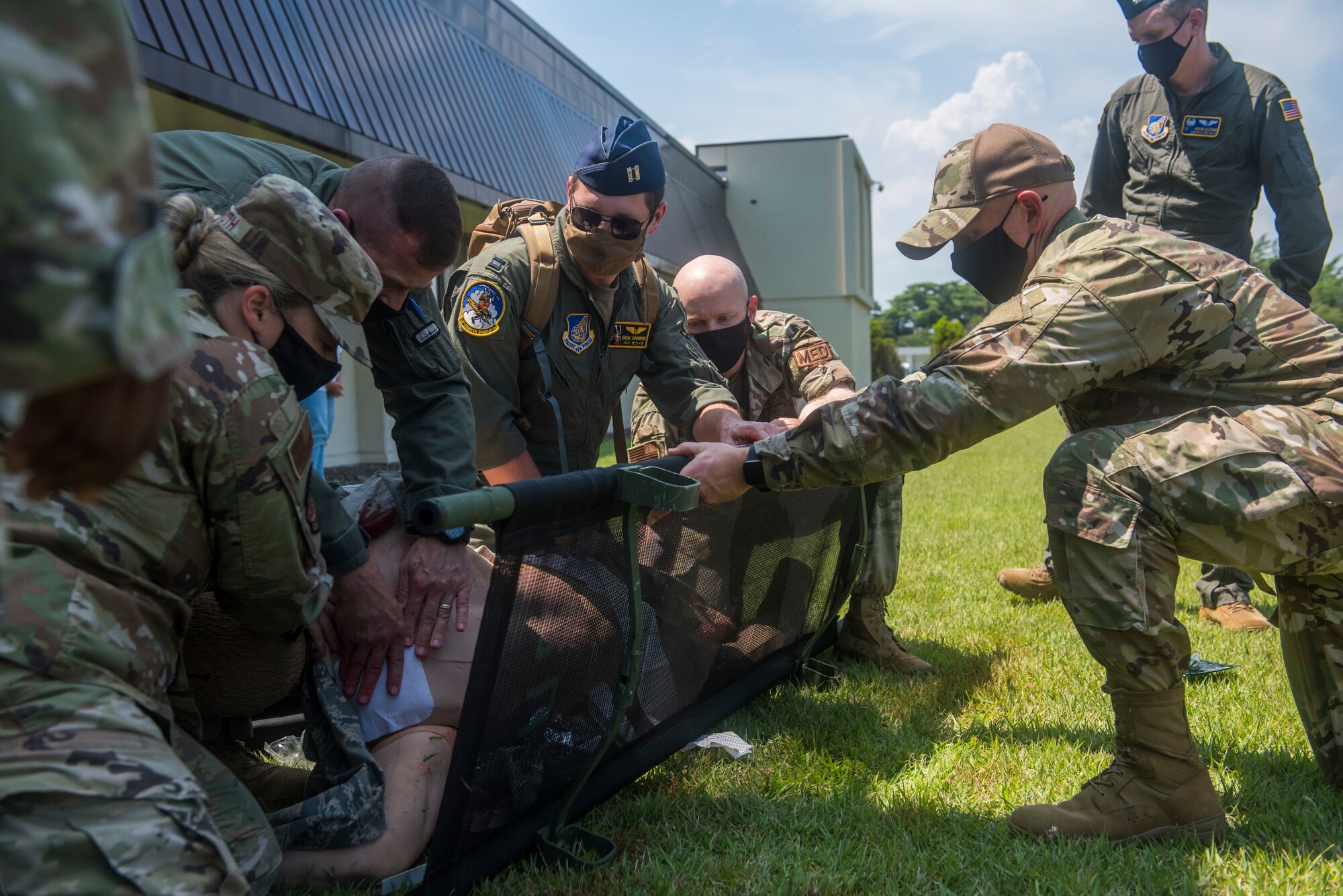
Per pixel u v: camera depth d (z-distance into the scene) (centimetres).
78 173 82
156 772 134
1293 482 204
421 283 223
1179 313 212
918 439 214
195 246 176
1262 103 409
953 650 382
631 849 213
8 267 79
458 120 1153
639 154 277
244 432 161
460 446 246
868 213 3294
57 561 141
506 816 195
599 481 193
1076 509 218
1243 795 241
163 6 658
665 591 232
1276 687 325
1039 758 262
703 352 342
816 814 230
